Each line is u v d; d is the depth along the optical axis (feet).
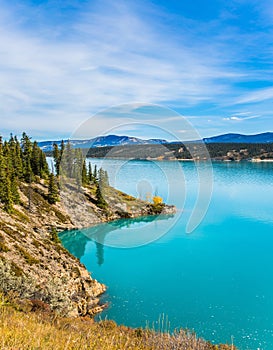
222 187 419.13
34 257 111.34
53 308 71.56
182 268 139.74
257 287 119.03
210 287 118.93
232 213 263.29
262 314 96.78
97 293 111.55
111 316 95.30
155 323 90.94
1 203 168.96
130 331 63.77
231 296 110.52
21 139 263.29
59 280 91.97
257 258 153.48
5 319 33.19
